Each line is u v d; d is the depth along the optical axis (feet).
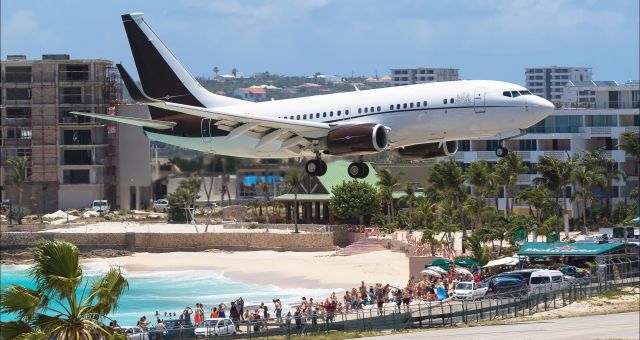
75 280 278.46
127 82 452.35
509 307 463.42
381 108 463.42
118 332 287.89
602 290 515.50
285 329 418.92
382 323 429.79
